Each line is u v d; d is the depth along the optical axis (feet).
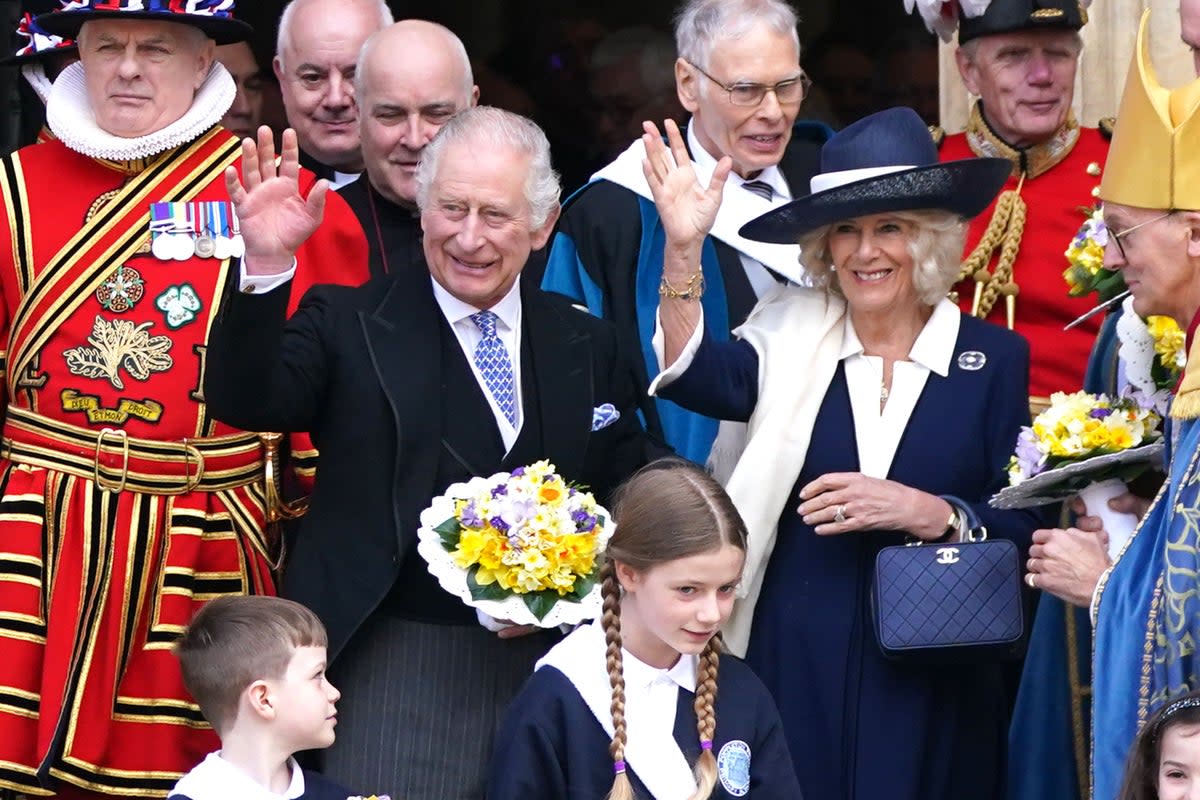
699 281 62.18
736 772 55.06
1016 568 61.36
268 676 54.95
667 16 105.29
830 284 65.00
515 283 62.23
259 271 57.06
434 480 59.98
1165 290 58.54
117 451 63.26
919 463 63.21
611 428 62.95
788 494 63.41
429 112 72.38
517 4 107.55
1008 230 76.02
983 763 63.72
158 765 63.05
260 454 65.41
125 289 63.82
